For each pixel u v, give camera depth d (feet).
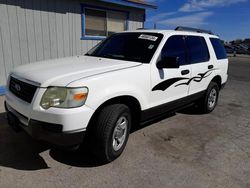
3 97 20.18
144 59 12.01
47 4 24.26
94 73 9.60
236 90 28.78
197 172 10.12
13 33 22.31
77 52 28.12
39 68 10.43
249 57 100.32
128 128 11.07
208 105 17.79
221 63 18.28
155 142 12.77
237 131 14.97
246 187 9.29
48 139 8.78
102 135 9.70
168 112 13.92
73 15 26.81
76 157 10.85
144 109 11.61
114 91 9.78
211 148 12.41
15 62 22.95
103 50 13.99
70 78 8.99
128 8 32.76
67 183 9.00
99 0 27.73
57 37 25.82
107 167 10.18
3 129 13.43
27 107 9.00
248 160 11.32
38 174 9.48
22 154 10.92
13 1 21.74
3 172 9.48
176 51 13.65
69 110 8.49
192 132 14.46
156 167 10.36
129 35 13.98
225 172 10.22
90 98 8.98
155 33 13.41
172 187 9.08
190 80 14.74
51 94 8.66
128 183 9.19
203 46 16.43
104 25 30.48
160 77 12.16
